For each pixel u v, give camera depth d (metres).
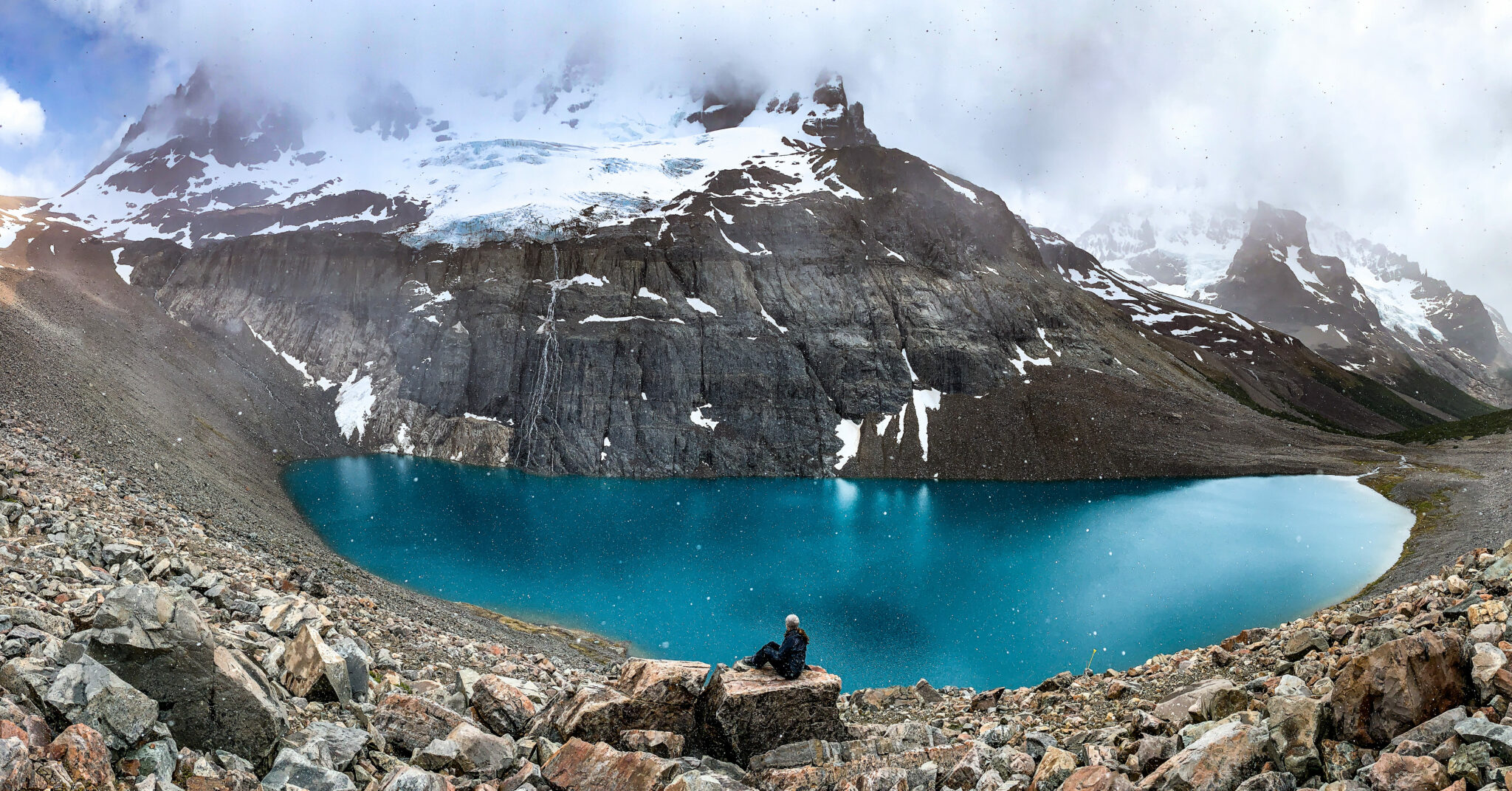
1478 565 19.47
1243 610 55.44
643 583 61.31
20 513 20.34
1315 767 10.23
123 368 72.69
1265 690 14.65
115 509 27.88
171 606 10.55
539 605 54.75
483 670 21.16
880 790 11.66
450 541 68.62
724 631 52.00
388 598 38.50
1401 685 10.55
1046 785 11.33
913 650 49.22
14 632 10.65
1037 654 48.72
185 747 9.60
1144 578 63.94
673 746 13.47
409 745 12.50
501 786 11.60
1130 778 11.48
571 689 15.02
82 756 8.16
